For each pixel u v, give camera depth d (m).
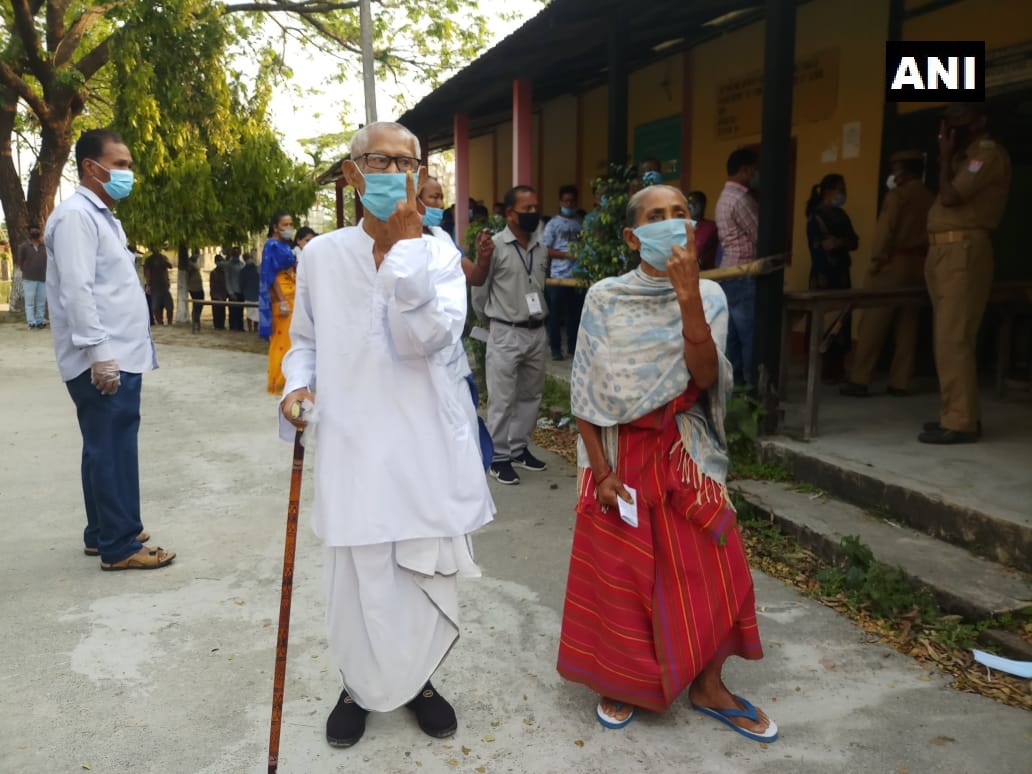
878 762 2.57
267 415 7.82
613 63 6.85
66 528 4.75
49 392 9.02
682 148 9.98
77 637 3.40
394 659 2.59
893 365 6.34
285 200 15.23
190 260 17.77
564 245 8.84
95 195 3.87
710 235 6.79
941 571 3.52
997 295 5.70
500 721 2.82
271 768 2.44
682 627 2.65
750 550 4.14
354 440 2.50
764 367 5.08
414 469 2.51
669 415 2.65
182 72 14.59
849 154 7.64
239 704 2.92
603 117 11.54
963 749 2.62
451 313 2.41
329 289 2.51
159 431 7.17
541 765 2.58
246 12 18.27
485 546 4.40
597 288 2.69
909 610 3.43
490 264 5.41
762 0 6.99
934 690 2.95
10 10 17.31
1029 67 6.03
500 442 5.53
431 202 4.11
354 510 2.48
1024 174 7.35
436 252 2.48
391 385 2.51
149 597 3.79
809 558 3.99
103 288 3.87
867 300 5.06
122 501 4.06
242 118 15.50
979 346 7.24
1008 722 2.75
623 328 2.61
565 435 6.73
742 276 5.11
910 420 5.46
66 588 3.89
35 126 20.78
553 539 4.48
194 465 6.06
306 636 3.42
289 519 2.53
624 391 2.60
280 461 6.16
